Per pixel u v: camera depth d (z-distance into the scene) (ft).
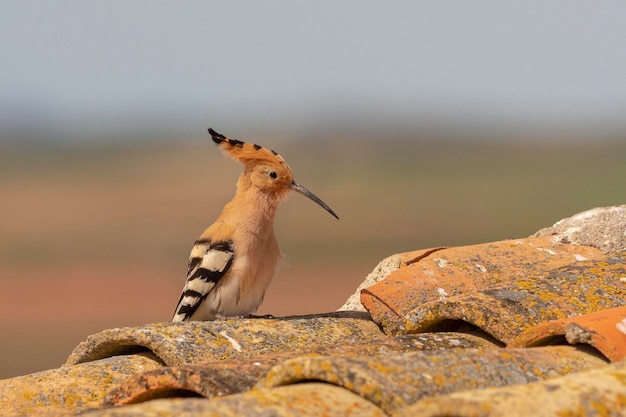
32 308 200.34
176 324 35.22
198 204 385.09
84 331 171.73
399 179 473.26
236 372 26.40
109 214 364.17
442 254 41.78
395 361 23.47
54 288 224.74
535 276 37.70
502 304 32.68
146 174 518.78
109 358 34.65
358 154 617.62
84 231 322.55
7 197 440.45
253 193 47.42
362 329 37.55
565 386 21.03
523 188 414.00
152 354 34.86
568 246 43.45
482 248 42.65
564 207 338.95
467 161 565.53
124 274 239.50
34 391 32.17
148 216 353.51
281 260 49.29
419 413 19.85
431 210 344.69
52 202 415.23
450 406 19.70
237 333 35.32
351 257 251.60
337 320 37.81
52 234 318.86
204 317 46.68
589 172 469.98
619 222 43.96
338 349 30.76
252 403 21.52
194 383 25.68
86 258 266.77
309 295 199.93
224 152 48.26
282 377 23.25
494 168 523.70
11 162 608.60
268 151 48.03
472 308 32.24
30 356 147.43
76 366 33.60
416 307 35.68
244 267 46.34
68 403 31.81
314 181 464.24
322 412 21.52
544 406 20.18
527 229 286.25
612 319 27.86
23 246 293.23
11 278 239.91
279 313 176.14
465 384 23.38
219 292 46.19
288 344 35.37
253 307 47.55
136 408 21.44
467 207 351.67
